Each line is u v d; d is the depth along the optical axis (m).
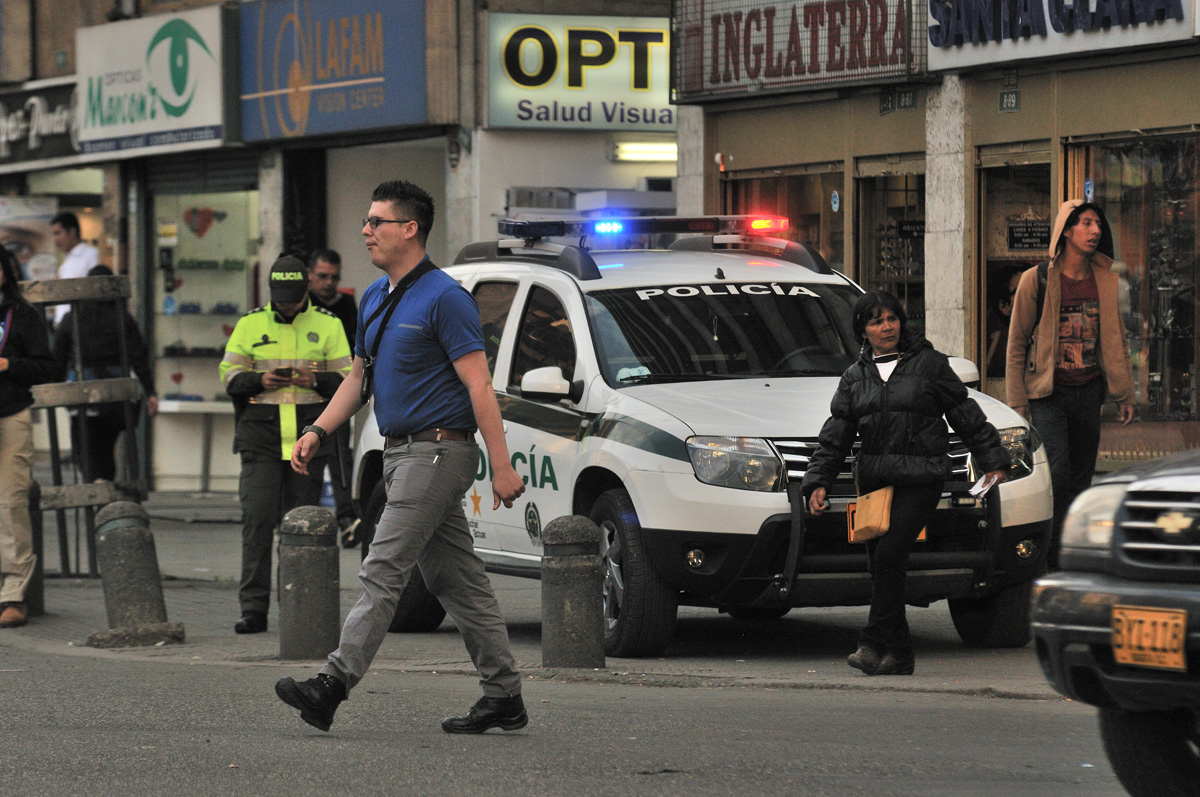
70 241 74.69
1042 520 35.94
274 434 42.38
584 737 27.00
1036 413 41.06
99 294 51.75
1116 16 51.56
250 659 37.22
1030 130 55.69
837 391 32.69
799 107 64.12
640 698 31.09
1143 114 52.47
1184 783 21.84
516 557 39.97
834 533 34.19
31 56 94.12
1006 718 28.77
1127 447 54.25
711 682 32.56
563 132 74.56
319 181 81.75
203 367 86.62
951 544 35.06
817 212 64.12
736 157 67.00
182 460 87.50
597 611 34.41
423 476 26.17
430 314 26.14
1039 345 40.75
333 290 59.59
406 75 74.38
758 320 39.19
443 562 26.98
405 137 76.38
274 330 42.75
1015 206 57.06
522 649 39.06
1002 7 54.97
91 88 89.62
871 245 61.91
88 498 52.78
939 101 58.66
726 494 33.97
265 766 24.72
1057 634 20.88
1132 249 53.84
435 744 26.41
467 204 74.00
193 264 86.94
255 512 42.34
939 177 58.72
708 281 40.19
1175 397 53.28
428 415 26.34
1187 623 19.45
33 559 44.50
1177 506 19.95
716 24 65.94
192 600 49.75
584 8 73.94
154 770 24.47
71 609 47.28
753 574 34.06
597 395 37.22
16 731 27.75
